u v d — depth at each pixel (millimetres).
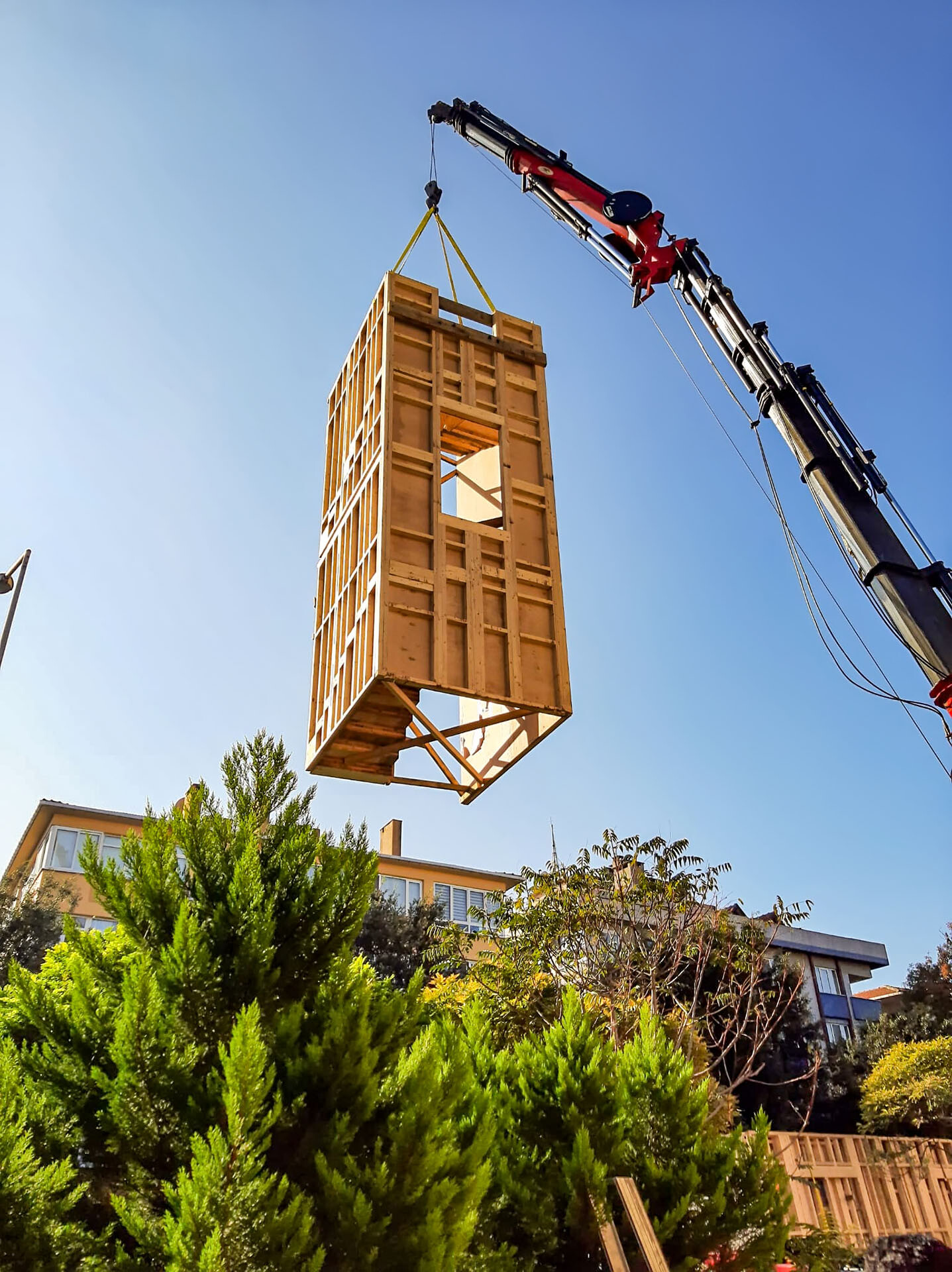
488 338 12180
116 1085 5020
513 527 11023
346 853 6168
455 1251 4789
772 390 9727
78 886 30453
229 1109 4414
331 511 12570
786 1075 26812
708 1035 15734
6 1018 5926
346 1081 5137
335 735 10492
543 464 11656
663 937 14797
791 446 9523
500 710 11477
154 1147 4934
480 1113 6004
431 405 11242
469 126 14180
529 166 13133
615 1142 6754
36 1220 4367
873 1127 23453
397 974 25266
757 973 15016
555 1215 6371
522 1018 13844
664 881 15180
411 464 10695
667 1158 6926
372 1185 4734
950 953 34125
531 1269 6023
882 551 8523
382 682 9672
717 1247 6625
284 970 5711
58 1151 5035
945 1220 13984
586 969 14672
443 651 9797
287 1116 5078
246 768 6449
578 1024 7562
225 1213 4188
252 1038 4586
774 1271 6879
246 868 5742
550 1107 6969
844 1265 8664
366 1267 4547
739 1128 7324
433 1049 5336
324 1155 4910
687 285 11070
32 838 34469
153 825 6074
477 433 11875
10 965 5547
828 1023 41531
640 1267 6285
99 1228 5016
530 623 10547
